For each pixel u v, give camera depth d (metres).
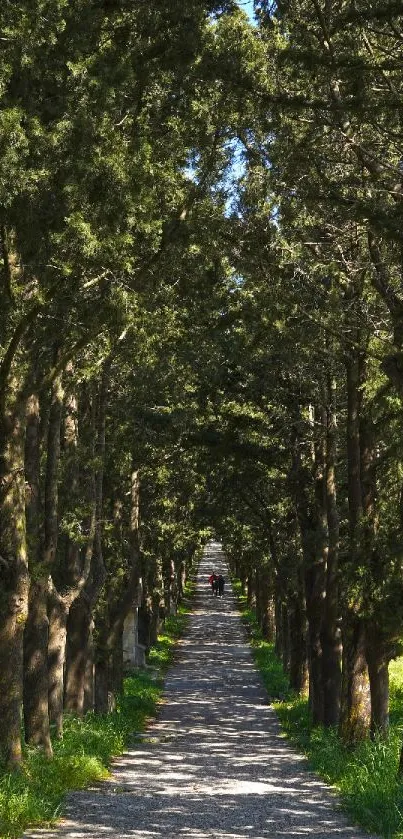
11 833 11.01
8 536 14.65
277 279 18.44
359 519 20.92
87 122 13.00
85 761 17.77
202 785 17.25
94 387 23.78
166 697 37.62
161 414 25.61
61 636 20.75
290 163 16.56
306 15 15.34
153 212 14.51
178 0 14.55
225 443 26.62
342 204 15.65
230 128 16.84
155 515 37.66
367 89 14.41
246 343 21.55
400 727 21.06
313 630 27.73
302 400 25.39
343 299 19.16
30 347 15.14
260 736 27.42
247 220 18.05
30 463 18.50
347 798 14.60
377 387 20.52
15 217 12.98
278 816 13.65
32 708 17.22
